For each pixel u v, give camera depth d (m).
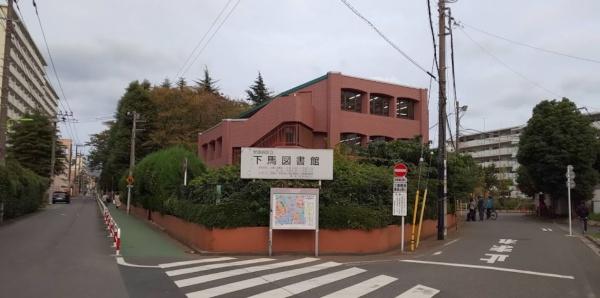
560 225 32.28
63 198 63.50
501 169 78.81
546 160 38.38
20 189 31.12
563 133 38.38
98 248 17.23
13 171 31.77
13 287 9.88
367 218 17.44
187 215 19.78
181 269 12.87
